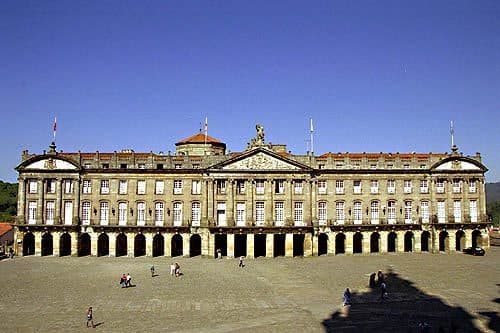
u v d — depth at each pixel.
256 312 51.53
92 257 95.44
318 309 52.88
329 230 99.06
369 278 71.06
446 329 44.97
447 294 60.12
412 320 48.28
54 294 60.28
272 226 96.75
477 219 103.38
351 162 101.25
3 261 89.12
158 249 101.00
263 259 93.88
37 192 97.19
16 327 45.41
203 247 96.81
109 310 52.38
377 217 101.06
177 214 98.19
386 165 102.12
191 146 116.69
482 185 103.69
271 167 98.94
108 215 97.62
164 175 98.44
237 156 97.94
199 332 44.00
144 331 44.28
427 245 105.12
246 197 98.19
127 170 97.88
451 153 103.94
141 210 98.06
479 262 86.94
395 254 99.19
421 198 102.25
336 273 76.06
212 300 57.31
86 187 98.06
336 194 100.25
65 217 97.31
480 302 55.75
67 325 46.22
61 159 97.31
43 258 93.50
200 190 98.56
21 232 96.06
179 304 55.28
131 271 78.44
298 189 99.56
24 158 98.00
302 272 77.25
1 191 178.75
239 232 96.25
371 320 48.28
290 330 44.75
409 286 65.19
